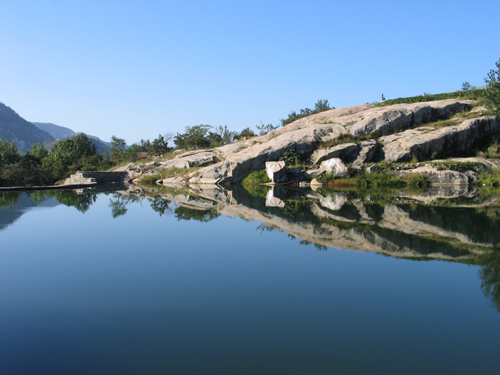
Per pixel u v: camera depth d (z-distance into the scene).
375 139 28.17
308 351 3.19
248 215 10.91
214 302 4.27
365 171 24.64
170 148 54.47
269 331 3.55
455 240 7.21
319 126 29.66
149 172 32.72
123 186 26.83
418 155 26.19
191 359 3.04
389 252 6.43
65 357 3.08
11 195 18.77
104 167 42.19
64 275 5.31
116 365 2.96
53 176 34.97
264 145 28.36
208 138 50.28
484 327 3.65
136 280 5.06
